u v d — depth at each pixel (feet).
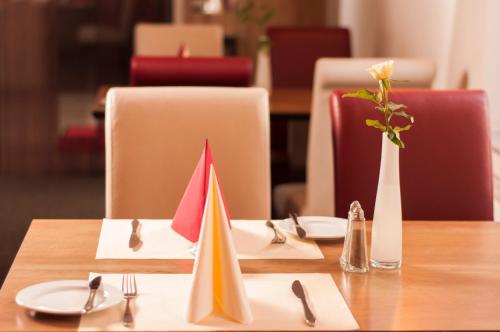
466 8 10.32
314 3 20.79
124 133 7.30
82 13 21.57
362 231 5.26
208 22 20.85
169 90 7.41
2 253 13.44
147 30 16.29
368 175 7.58
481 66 9.86
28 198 17.30
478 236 6.15
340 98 7.61
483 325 4.46
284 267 5.32
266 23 20.80
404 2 14.03
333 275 5.19
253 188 7.42
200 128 7.38
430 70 10.19
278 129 14.90
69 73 21.65
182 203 5.60
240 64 11.11
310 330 4.33
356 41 18.21
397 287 5.00
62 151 20.84
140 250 5.59
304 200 10.82
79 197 17.51
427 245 5.89
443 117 7.57
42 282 4.96
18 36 21.43
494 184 9.37
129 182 7.30
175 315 4.49
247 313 4.41
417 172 7.54
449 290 4.98
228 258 4.48
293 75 16.24
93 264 5.30
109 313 4.47
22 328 4.29
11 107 21.45
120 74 21.89
